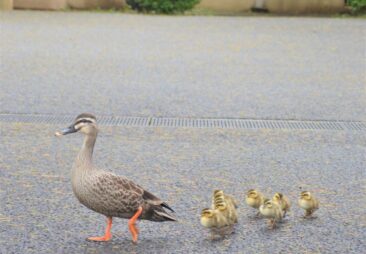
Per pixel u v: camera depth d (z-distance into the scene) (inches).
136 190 306.3
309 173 420.2
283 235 325.7
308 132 511.2
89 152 310.8
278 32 1063.6
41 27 1047.6
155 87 654.5
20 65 749.9
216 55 844.6
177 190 384.2
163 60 799.7
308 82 695.7
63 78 686.5
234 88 658.8
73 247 307.7
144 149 461.7
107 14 1258.0
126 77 698.2
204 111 566.6
